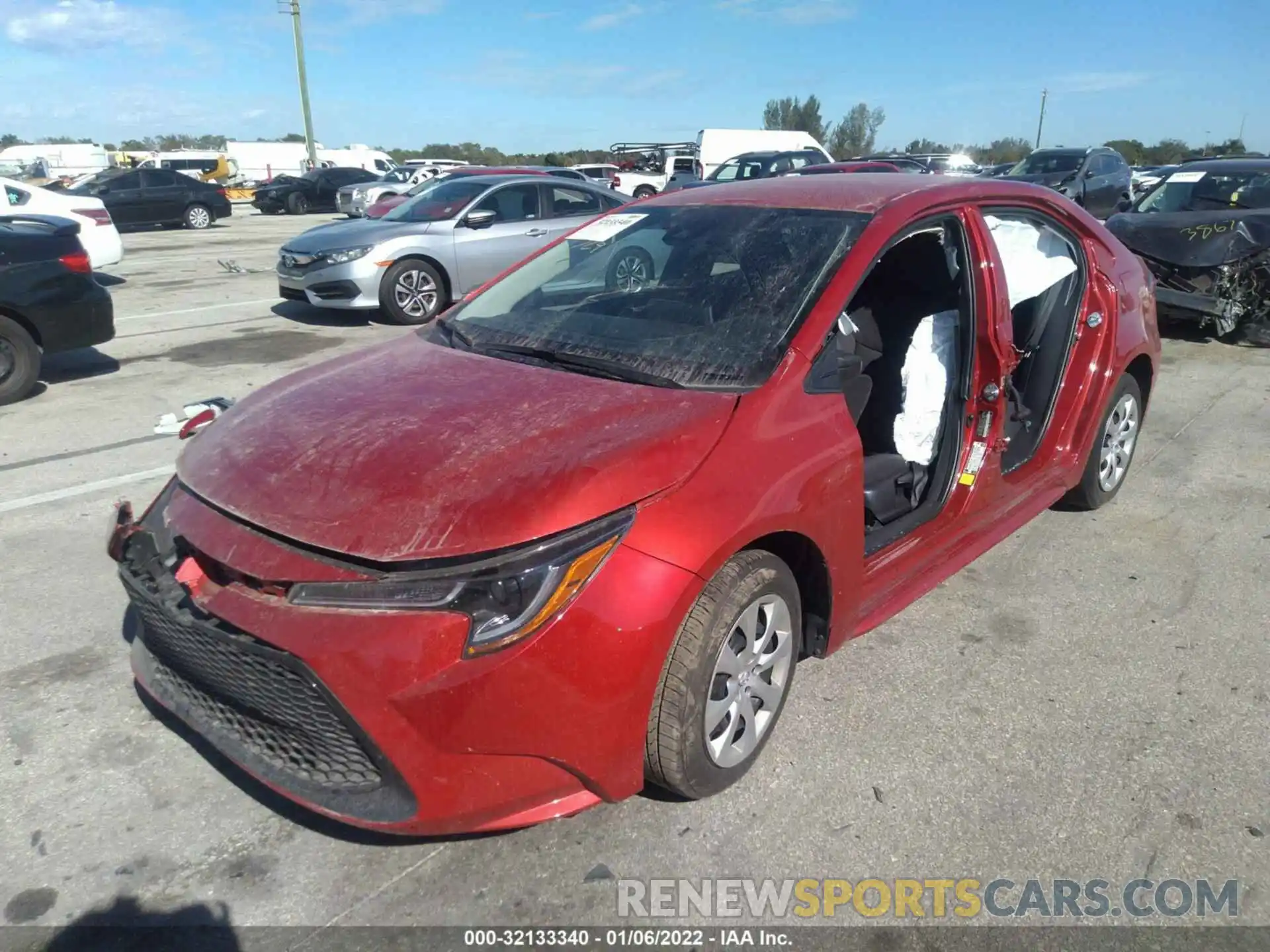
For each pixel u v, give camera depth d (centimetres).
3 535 434
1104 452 451
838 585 276
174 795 262
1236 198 880
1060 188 1789
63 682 316
